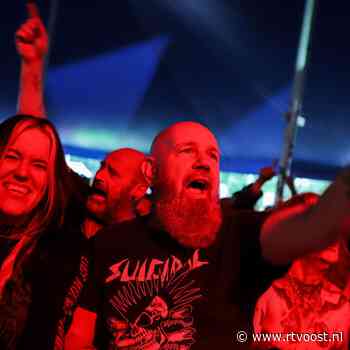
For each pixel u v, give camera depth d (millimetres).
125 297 1705
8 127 1808
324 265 1836
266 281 1744
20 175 1769
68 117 8156
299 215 1199
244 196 3426
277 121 7977
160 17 7684
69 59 7805
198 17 7676
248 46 7750
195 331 1692
